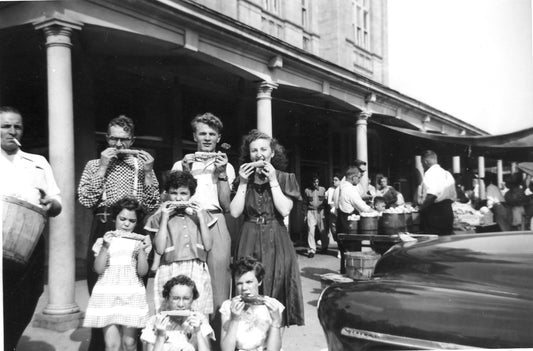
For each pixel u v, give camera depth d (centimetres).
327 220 895
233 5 793
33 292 303
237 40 641
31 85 681
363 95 980
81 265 653
